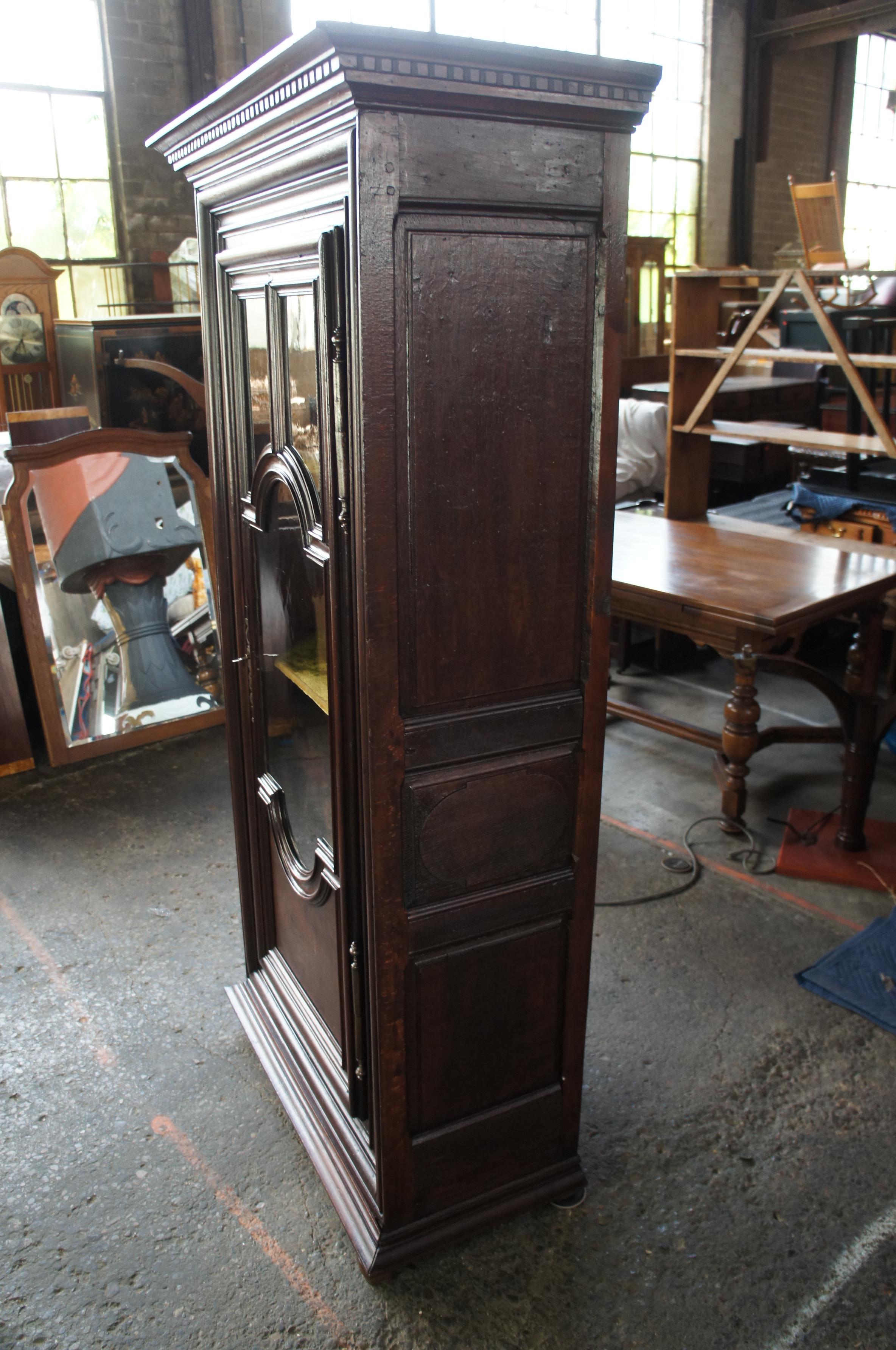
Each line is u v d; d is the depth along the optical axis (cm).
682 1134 198
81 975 246
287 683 180
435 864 149
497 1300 164
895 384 630
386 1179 163
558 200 126
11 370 541
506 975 163
